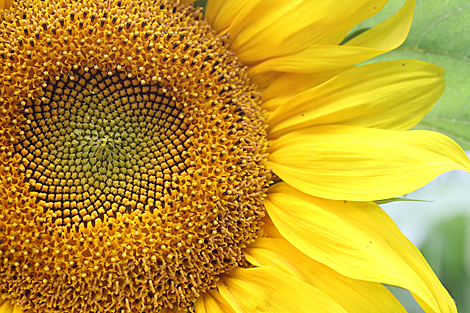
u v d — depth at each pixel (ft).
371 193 1.22
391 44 1.27
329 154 1.25
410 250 1.21
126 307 1.19
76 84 1.25
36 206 1.20
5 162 1.19
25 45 1.21
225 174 1.24
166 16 1.27
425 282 1.20
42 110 1.23
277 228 1.24
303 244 1.23
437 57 1.37
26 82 1.21
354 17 1.26
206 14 1.32
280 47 1.29
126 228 1.21
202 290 1.22
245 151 1.26
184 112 1.27
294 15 1.27
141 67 1.25
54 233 1.18
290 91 1.31
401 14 1.27
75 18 1.23
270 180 1.28
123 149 1.25
